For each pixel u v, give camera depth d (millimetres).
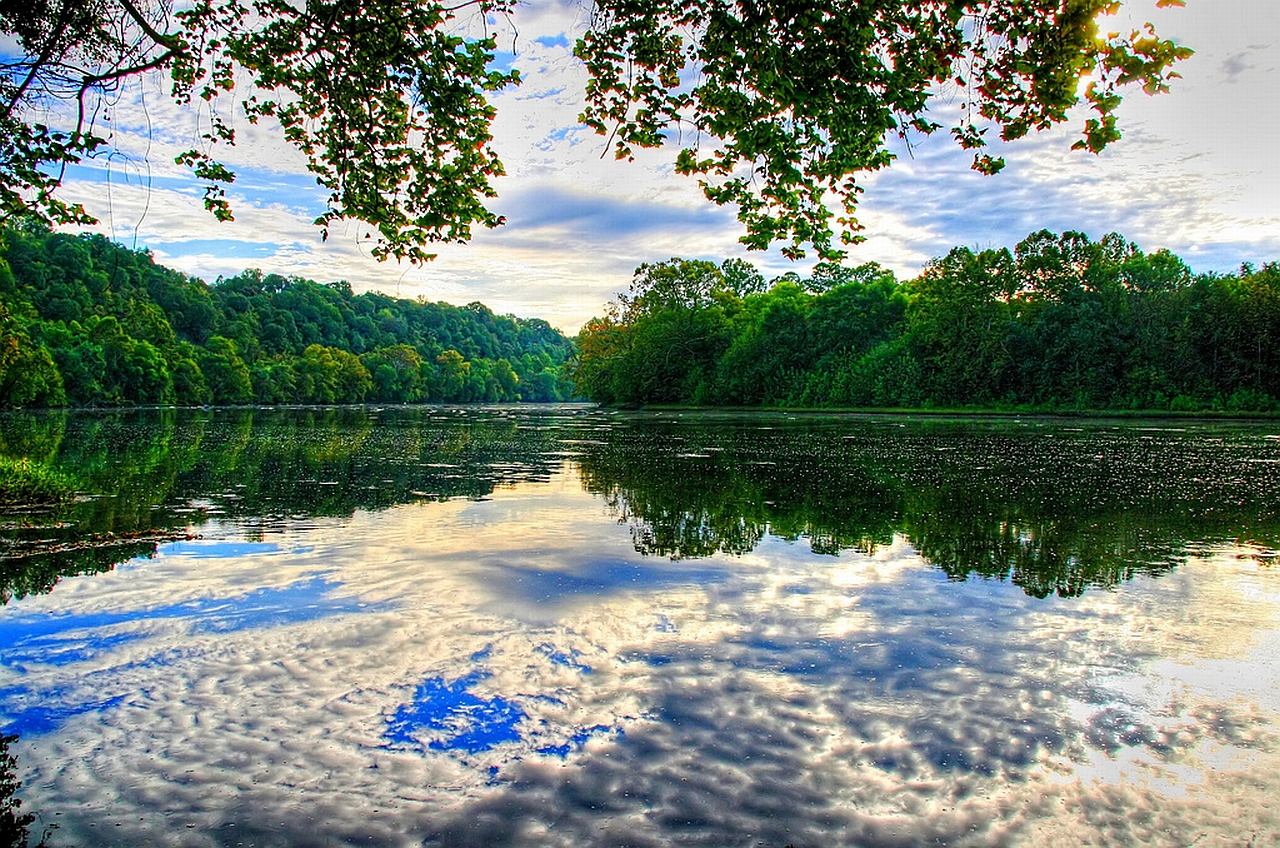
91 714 4242
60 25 6512
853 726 4133
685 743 3928
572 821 3238
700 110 7324
